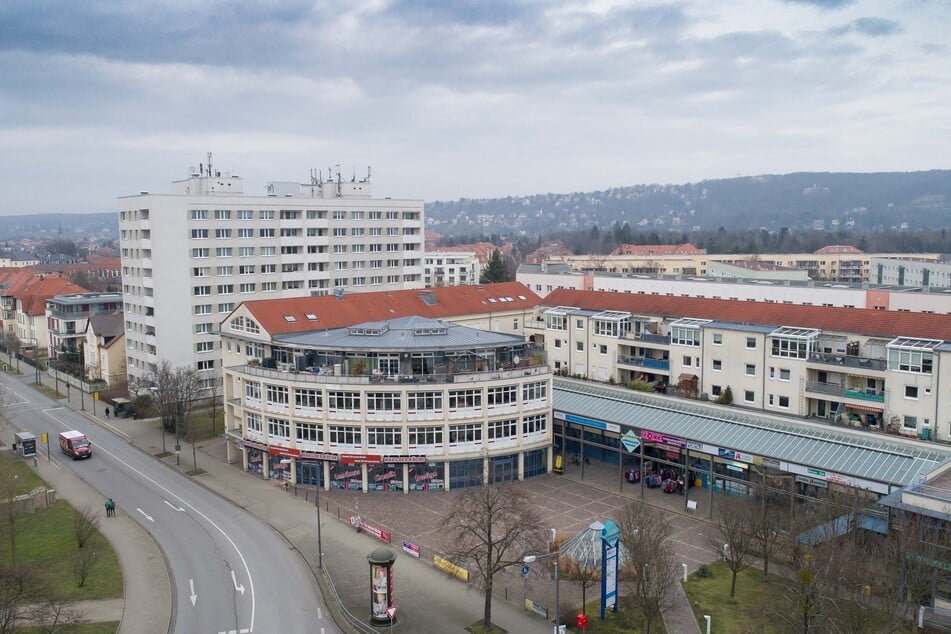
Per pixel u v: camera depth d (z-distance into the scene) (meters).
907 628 45.84
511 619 49.47
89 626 48.16
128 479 79.44
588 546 54.56
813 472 60.19
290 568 57.34
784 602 48.56
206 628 48.12
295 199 128.75
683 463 76.62
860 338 84.50
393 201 144.75
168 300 113.56
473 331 83.31
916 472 56.84
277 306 90.38
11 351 153.12
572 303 115.06
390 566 48.25
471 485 75.31
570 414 78.31
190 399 96.94
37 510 69.88
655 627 47.91
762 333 87.56
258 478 79.31
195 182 132.12
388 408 73.19
